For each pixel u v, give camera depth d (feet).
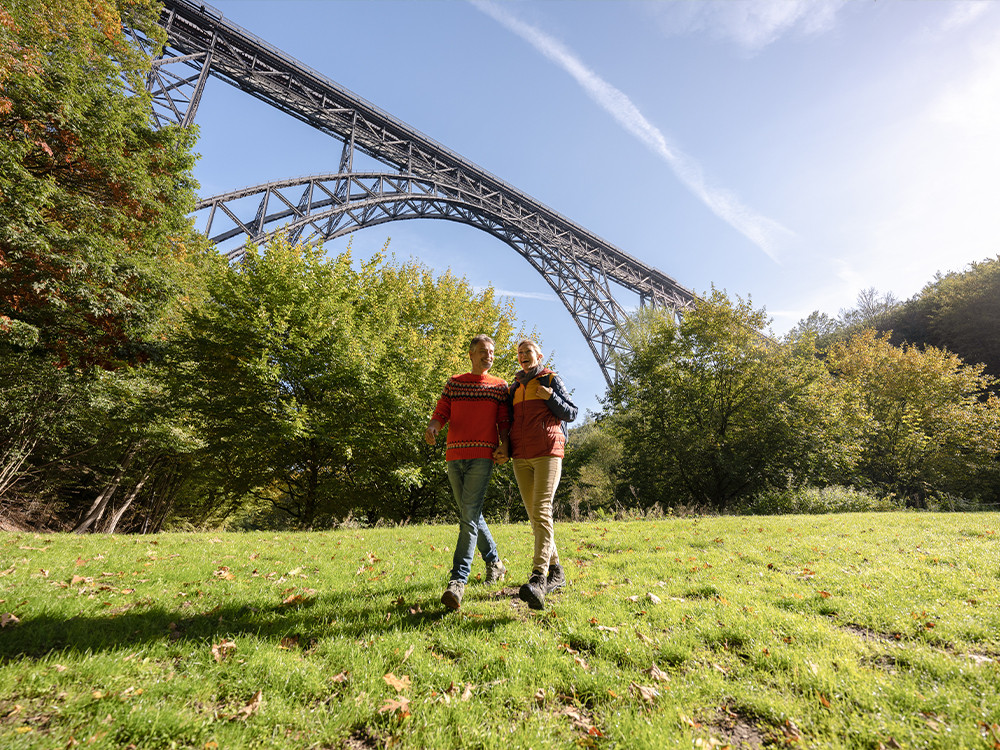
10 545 16.89
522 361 11.25
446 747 5.32
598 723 5.92
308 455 52.16
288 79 102.99
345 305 51.37
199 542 19.42
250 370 43.62
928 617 8.96
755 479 60.70
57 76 34.68
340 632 8.54
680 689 6.55
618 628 8.71
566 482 67.26
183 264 51.67
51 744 4.89
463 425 10.72
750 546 17.44
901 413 78.89
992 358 113.80
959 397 80.02
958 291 123.24
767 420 61.82
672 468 66.39
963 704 5.84
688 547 18.07
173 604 9.78
